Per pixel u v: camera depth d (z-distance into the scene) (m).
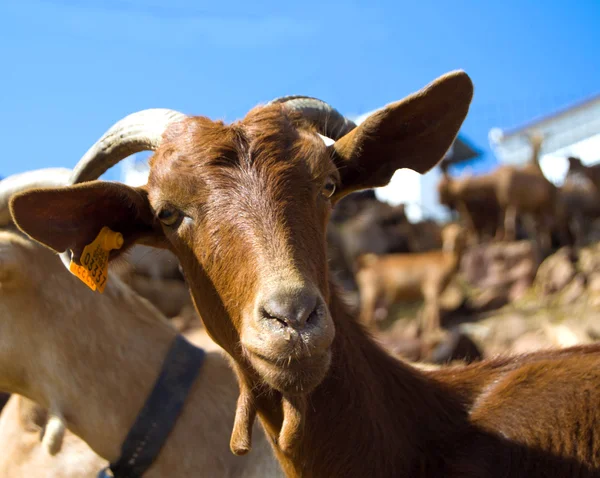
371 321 4.05
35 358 1.02
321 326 0.73
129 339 1.05
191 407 1.04
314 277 0.77
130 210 0.88
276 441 0.86
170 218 0.83
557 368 0.88
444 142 0.91
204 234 0.80
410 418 0.87
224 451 1.03
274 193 0.79
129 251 0.92
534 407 0.85
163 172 0.83
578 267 3.82
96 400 1.02
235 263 0.78
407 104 0.86
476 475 0.82
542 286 3.75
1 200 1.03
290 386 0.74
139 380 1.04
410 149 0.91
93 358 1.03
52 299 1.02
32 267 1.02
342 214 5.38
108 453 1.02
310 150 0.83
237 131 0.83
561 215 4.53
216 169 0.81
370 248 5.00
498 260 4.07
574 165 4.78
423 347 3.09
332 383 0.83
